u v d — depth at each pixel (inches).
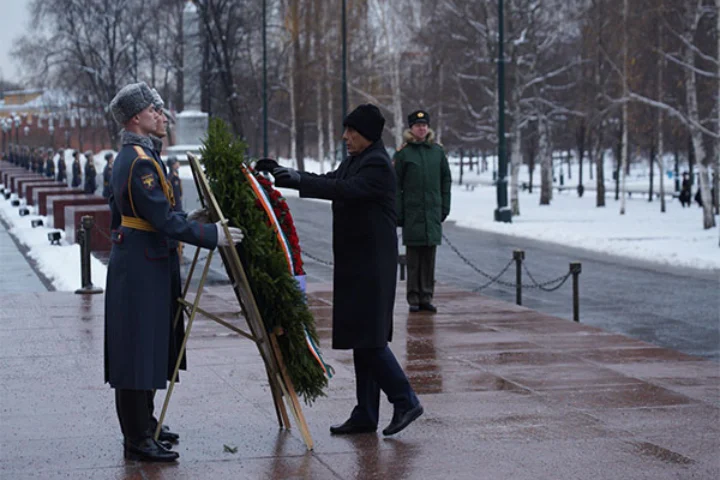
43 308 522.0
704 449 266.5
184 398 322.3
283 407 283.4
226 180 254.8
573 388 342.6
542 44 1964.8
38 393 328.8
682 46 1592.0
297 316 261.1
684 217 1731.1
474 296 591.2
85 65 3248.0
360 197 266.4
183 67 3139.8
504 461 255.0
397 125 2266.2
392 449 265.3
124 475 241.4
